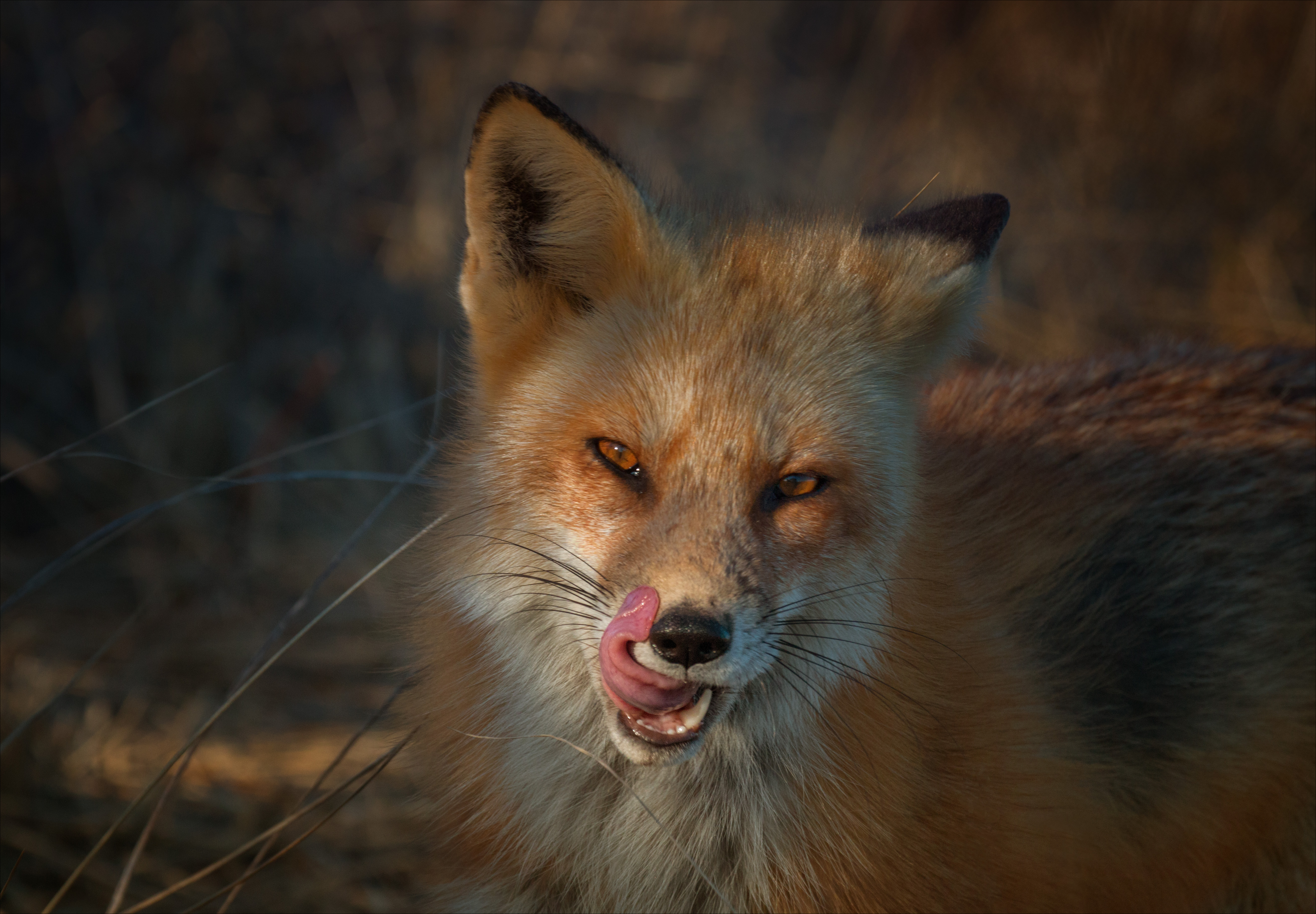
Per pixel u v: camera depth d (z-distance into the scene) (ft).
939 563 19.83
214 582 36.01
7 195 42.11
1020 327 43.50
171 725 30.73
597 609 17.57
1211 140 45.73
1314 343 31.99
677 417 17.63
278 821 27.55
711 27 53.11
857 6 55.31
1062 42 47.65
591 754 17.98
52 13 44.16
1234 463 22.68
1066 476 22.88
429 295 44.39
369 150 47.85
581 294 19.56
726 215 21.24
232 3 47.01
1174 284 45.01
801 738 18.74
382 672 27.48
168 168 44.34
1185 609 21.63
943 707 18.81
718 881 19.44
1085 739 20.63
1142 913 21.43
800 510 17.85
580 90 50.78
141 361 41.34
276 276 43.86
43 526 38.27
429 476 21.90
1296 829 21.15
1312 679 21.07
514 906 19.76
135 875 25.61
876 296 19.38
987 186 47.11
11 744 23.07
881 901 18.47
